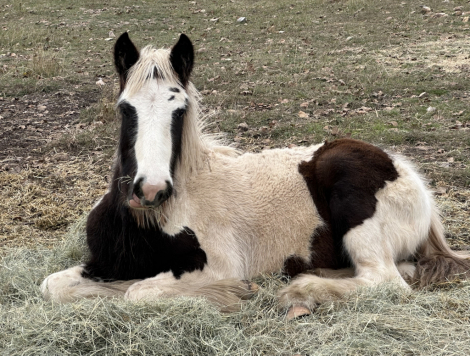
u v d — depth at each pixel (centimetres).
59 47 1302
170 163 313
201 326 289
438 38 1193
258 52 1173
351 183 355
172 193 331
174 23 1536
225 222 355
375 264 349
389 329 292
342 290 328
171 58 326
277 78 942
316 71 976
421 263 372
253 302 330
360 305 317
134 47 329
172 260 344
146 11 1683
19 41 1345
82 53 1237
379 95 820
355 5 1575
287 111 768
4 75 1033
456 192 507
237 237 360
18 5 1753
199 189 355
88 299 312
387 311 310
